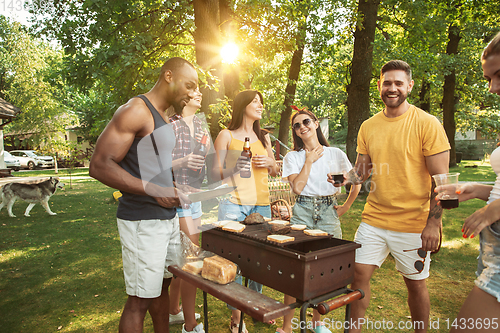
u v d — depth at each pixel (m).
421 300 2.02
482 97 16.66
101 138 1.55
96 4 6.27
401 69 1.95
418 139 1.94
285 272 1.40
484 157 19.78
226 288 1.51
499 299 1.22
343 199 8.00
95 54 6.68
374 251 2.08
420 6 9.21
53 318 2.76
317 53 10.27
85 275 3.73
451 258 4.00
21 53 19.92
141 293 1.68
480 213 1.33
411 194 1.97
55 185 7.32
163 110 1.73
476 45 14.52
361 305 2.07
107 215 7.13
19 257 4.37
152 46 6.67
